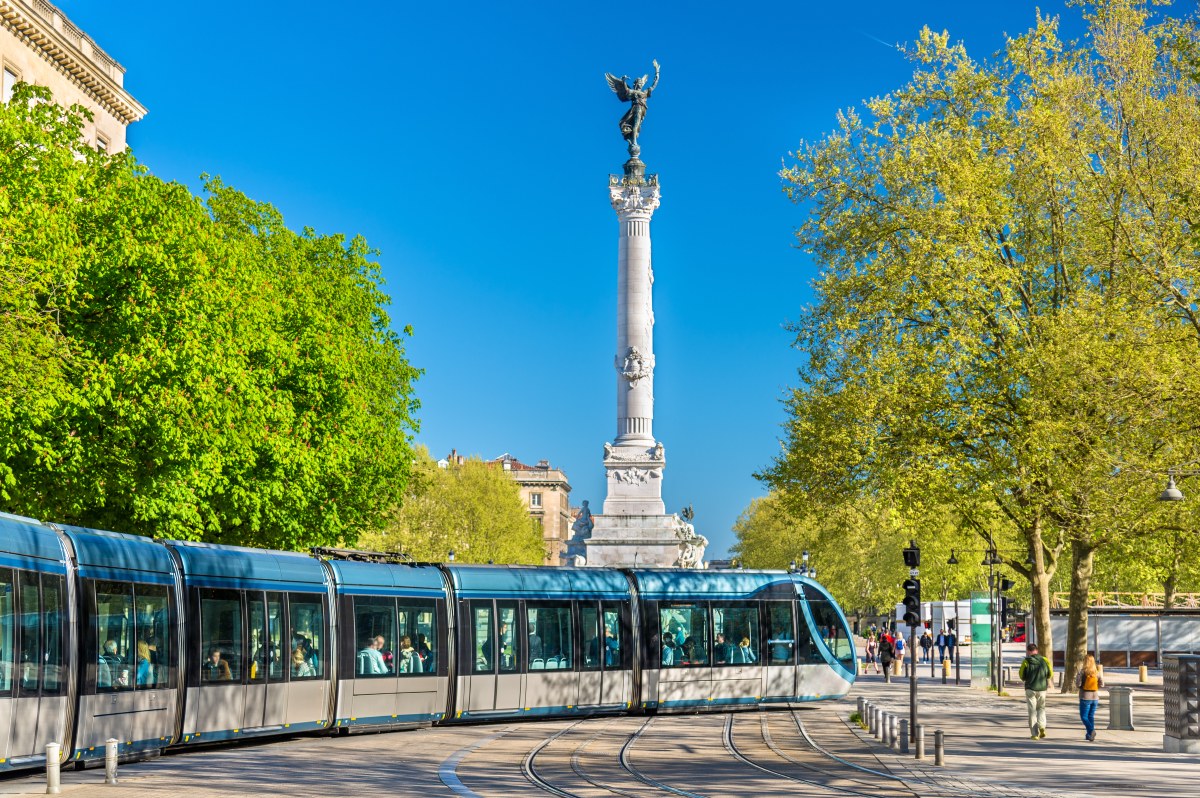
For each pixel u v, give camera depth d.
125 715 19.98
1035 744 25.44
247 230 39.81
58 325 25.70
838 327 39.50
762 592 33.88
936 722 30.67
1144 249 32.94
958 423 36.25
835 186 40.31
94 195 28.36
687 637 32.06
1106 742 25.97
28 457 26.30
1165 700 24.75
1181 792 17.97
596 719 30.39
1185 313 32.06
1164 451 31.61
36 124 27.50
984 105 39.12
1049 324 34.16
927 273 36.41
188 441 28.36
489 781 18.59
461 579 28.58
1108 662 58.78
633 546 68.31
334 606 25.56
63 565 18.91
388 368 43.28
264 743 24.22
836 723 30.00
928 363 36.62
